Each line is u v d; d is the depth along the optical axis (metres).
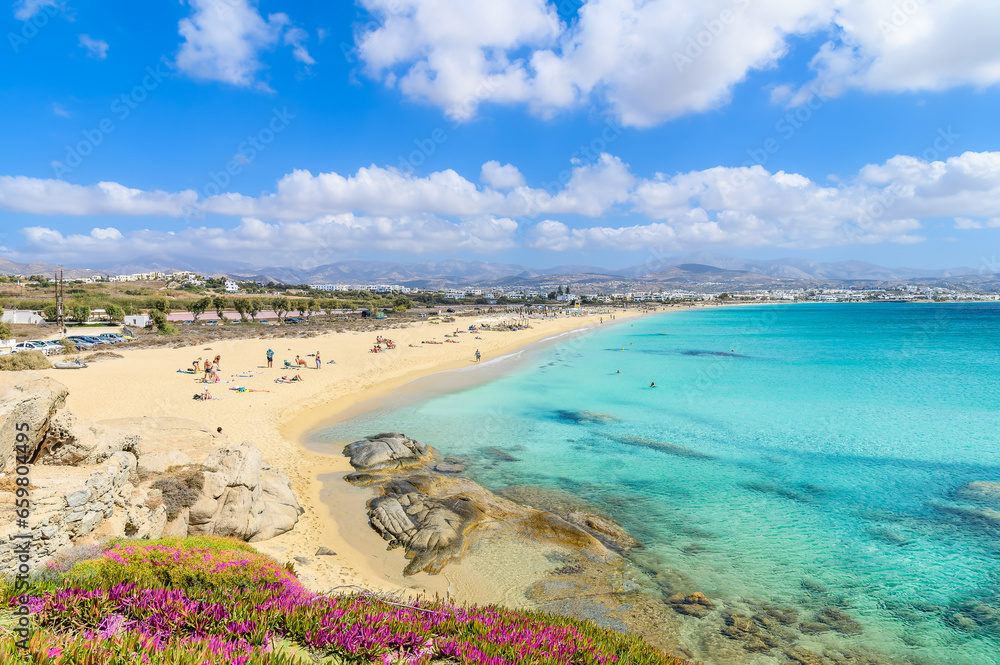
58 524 8.96
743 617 12.66
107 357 48.78
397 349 66.25
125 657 5.02
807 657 11.28
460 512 17.09
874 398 40.00
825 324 131.62
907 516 18.64
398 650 6.82
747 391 42.81
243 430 26.52
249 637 6.23
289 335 79.88
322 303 144.12
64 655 4.82
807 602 13.38
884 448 26.95
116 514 11.01
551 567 14.63
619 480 22.02
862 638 11.98
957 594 13.80
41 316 81.31
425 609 8.45
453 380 46.56
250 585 7.80
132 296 124.88
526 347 77.50
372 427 29.80
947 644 11.81
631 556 15.57
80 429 11.84
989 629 12.34
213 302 115.44
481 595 13.13
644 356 67.44
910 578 14.55
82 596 6.24
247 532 14.76
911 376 50.81
